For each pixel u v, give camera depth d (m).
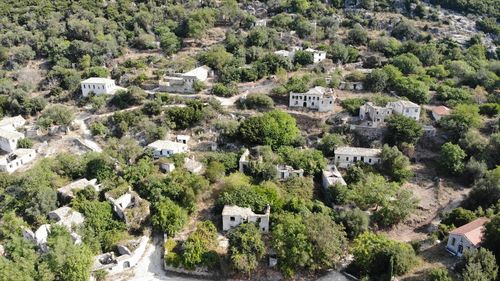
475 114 127.94
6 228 92.12
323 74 155.38
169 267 86.81
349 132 126.25
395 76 148.88
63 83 162.00
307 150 116.88
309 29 191.50
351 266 83.62
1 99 150.25
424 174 117.00
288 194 103.56
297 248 82.25
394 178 112.50
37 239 89.31
